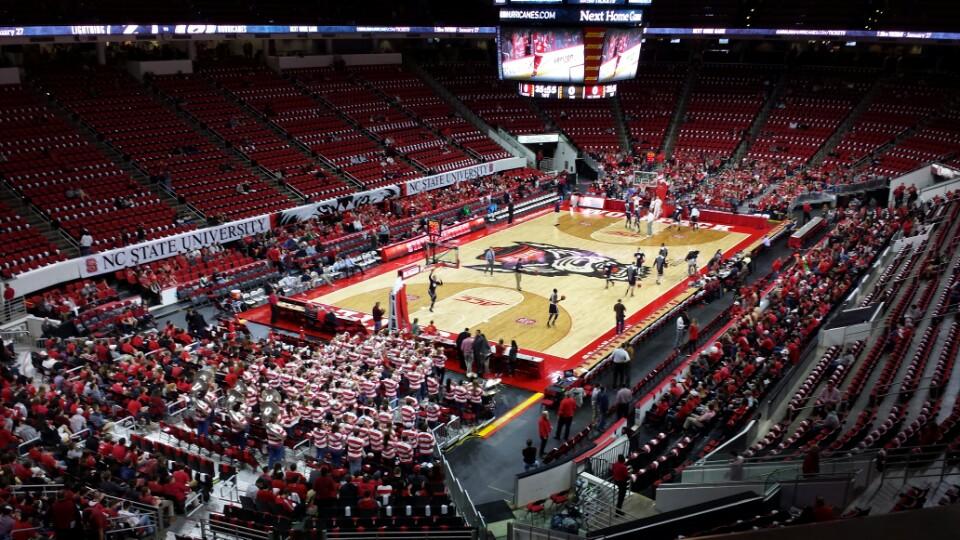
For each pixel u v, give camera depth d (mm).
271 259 39031
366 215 45562
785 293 32250
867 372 23469
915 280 31297
